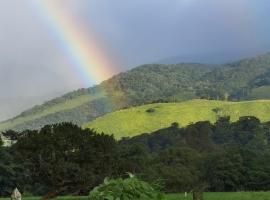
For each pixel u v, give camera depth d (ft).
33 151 221.05
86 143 230.07
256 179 450.30
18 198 91.20
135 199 15.75
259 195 326.65
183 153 485.97
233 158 455.22
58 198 237.86
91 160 228.22
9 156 299.99
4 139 307.37
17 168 299.79
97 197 15.57
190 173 439.22
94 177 217.36
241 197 307.78
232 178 447.42
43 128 232.32
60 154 221.87
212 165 457.68
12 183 303.68
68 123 238.48
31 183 304.09
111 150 237.86
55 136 225.56
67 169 214.28
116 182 15.85
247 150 472.03
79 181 218.59
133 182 15.81
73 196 249.14
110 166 233.76
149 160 461.78
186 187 424.46
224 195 329.31
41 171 217.36
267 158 476.95
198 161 474.49
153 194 15.96
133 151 451.12
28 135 228.84
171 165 466.29
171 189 422.00
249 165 456.04
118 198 15.52
